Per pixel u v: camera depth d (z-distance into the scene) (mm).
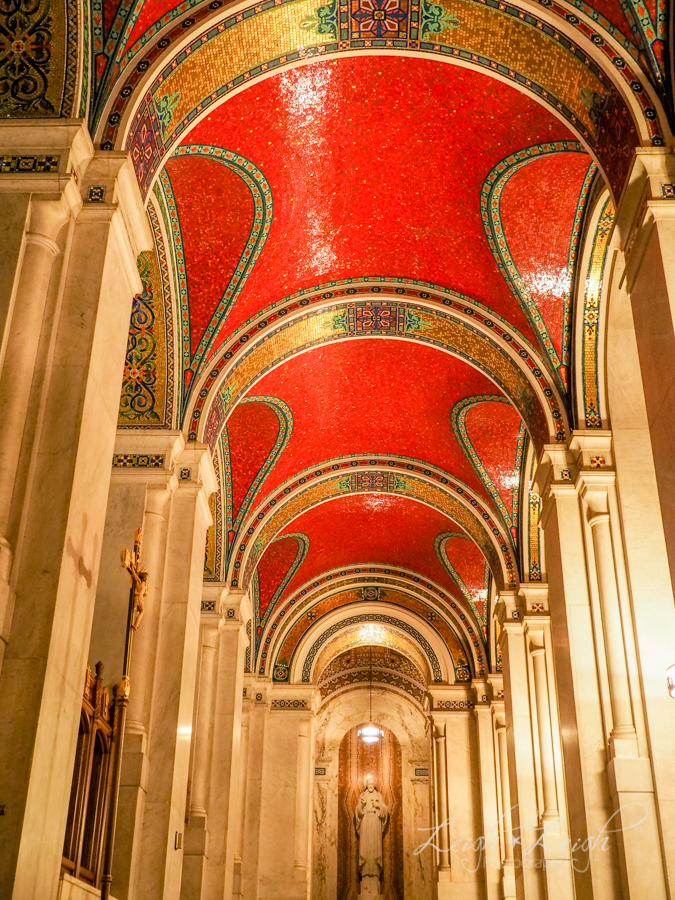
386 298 11141
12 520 5449
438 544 17781
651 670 8680
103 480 6188
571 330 10109
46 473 5629
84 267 6195
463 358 11672
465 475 14539
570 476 10023
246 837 16922
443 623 19500
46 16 6559
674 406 6340
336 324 11641
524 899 12062
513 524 14008
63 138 6285
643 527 9320
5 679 5098
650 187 6746
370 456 15094
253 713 17953
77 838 6715
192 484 9820
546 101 8000
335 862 23781
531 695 13078
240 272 10000
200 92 7672
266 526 15273
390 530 17922
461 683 19125
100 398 6152
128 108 6695
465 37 7910
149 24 6977
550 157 9000
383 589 19844
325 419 14094
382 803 24125
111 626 8922
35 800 4938
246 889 16625
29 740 4957
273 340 11195
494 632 18234
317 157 9375
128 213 6684
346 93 8711
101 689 7344
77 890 6113
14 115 6402
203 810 12070
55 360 5930
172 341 9977
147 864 8281
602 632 9398
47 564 5402
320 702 25234
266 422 13516
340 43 8039
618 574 9461
